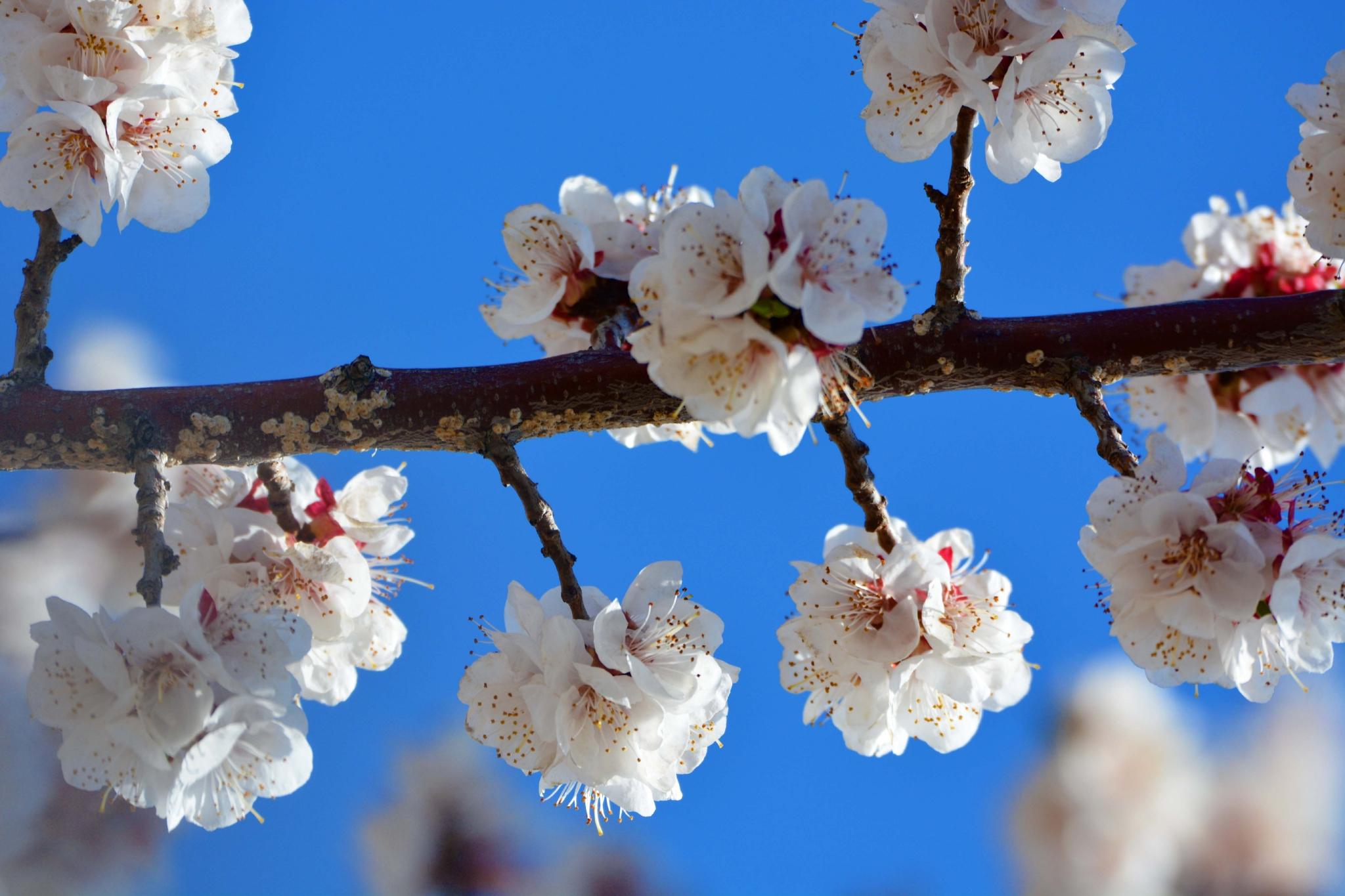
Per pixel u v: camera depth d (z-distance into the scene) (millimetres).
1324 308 1057
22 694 1057
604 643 1040
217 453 1065
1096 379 1059
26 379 1063
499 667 1049
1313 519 1044
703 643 1050
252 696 1018
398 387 1065
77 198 1064
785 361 1001
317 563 1069
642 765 1042
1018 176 1063
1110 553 1043
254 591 1033
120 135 1068
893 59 1062
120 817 1053
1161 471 1046
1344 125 1060
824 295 1005
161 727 1010
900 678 1055
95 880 1047
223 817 1027
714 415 1006
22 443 1059
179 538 1069
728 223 1010
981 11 1051
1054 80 1059
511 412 1064
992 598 1063
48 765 1049
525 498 1061
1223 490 1044
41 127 1061
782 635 1062
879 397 1069
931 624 1053
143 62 1063
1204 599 1036
